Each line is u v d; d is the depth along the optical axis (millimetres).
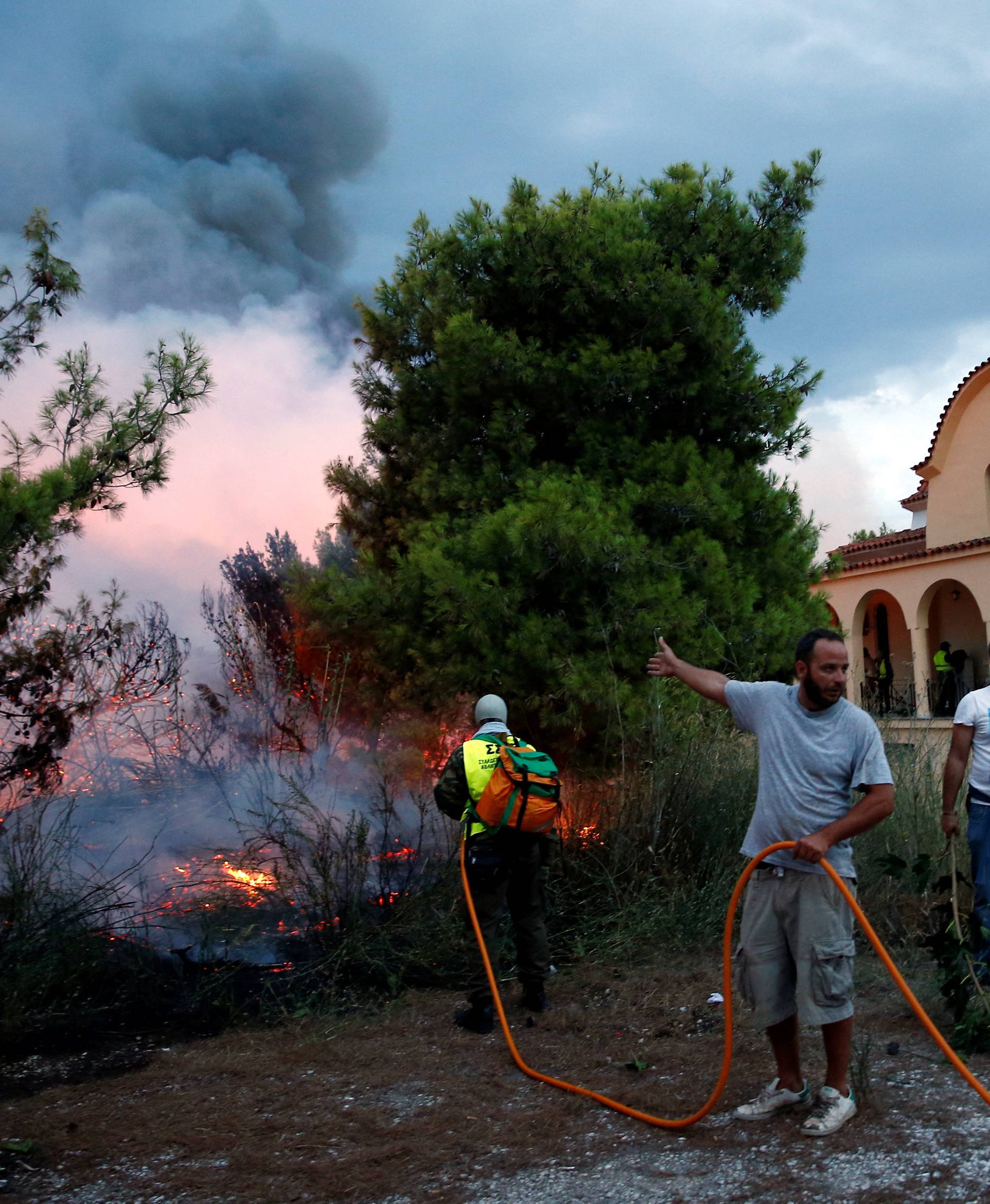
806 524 8555
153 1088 3896
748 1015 4590
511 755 4770
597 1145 3338
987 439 19078
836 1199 2883
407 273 9125
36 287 6480
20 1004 4469
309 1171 3164
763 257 8648
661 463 7574
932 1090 3703
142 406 6211
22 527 5363
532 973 4828
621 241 7699
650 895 6070
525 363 7699
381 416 9164
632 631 6848
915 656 18625
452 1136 3410
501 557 7004
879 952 3199
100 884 5617
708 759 6727
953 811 4840
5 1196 3029
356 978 5215
